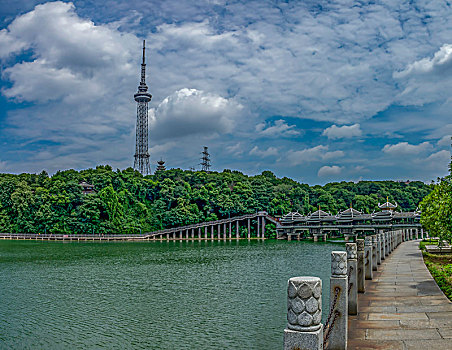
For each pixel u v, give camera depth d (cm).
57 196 12431
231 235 13288
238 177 15412
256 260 6144
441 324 1292
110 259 6488
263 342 2194
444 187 2659
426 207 3566
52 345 2192
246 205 13500
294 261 5941
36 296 3447
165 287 3828
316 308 634
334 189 15838
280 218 12544
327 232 11112
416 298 1658
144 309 2930
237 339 2247
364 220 10712
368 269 2105
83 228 12219
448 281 1981
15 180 13125
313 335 617
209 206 13550
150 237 12394
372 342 1135
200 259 6400
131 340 2261
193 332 2381
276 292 3500
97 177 13912
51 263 5953
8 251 7969
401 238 5662
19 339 2294
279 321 2578
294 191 14662
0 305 3103
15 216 12725
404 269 2502
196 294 3453
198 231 12788
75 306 3055
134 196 13975
